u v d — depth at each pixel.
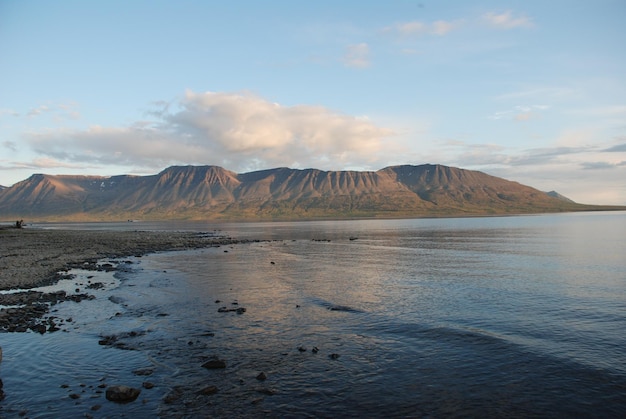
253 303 27.19
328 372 15.64
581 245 72.38
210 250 69.69
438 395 13.80
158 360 16.84
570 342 19.16
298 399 13.48
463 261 51.62
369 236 110.19
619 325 21.98
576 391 14.06
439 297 29.19
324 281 36.28
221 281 36.12
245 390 14.12
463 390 14.17
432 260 53.03
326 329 21.20
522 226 154.62
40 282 34.75
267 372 15.65
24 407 12.88
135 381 14.84
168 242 85.25
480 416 12.45
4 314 22.98
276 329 21.17
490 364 16.47
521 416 12.44
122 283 34.91
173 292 30.94
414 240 92.06
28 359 16.91
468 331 20.80
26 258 51.25
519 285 34.09
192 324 22.06
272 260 53.78
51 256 54.31
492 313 24.53
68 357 17.16
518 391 14.09
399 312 24.77
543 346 18.58
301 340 19.44
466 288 32.78
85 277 38.00
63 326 21.61
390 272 42.03
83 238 92.00
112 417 12.27
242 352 17.80
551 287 33.12
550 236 97.25
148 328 21.28
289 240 96.25
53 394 13.78
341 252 65.50
